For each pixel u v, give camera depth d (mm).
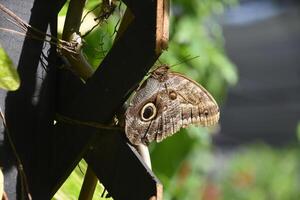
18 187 1714
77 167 1834
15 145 1713
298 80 7379
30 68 1723
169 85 1724
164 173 2584
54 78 1738
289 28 6070
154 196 1662
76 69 1736
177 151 2596
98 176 1711
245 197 6102
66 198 1796
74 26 1745
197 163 3148
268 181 6266
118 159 1695
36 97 1725
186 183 3102
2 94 1712
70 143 1722
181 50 2734
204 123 1721
